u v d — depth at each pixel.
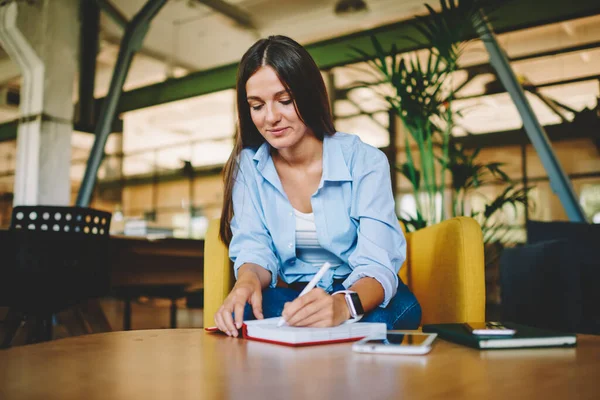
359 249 1.15
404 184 7.40
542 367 0.62
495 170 2.64
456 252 1.28
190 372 0.60
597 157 6.55
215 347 0.79
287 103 1.13
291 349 0.76
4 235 2.43
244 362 0.66
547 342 0.75
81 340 0.87
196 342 0.84
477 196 4.58
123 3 7.62
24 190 6.84
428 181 2.54
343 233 1.26
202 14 8.01
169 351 0.75
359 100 7.63
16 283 2.40
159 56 9.48
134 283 3.33
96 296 2.61
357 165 1.24
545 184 6.89
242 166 1.32
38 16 6.84
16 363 0.66
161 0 7.20
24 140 6.91
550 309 1.90
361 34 6.80
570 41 7.12
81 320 3.48
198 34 8.64
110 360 0.68
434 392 0.50
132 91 8.91
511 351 0.72
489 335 0.77
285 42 1.13
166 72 10.16
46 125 6.88
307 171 1.29
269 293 1.17
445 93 3.11
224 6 7.74
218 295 1.27
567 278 1.82
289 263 1.30
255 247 1.23
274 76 1.11
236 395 0.49
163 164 11.79
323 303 0.87
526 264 2.11
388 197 1.22
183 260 3.68
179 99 8.52
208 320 1.26
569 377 0.56
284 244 1.27
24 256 2.40
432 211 2.53
